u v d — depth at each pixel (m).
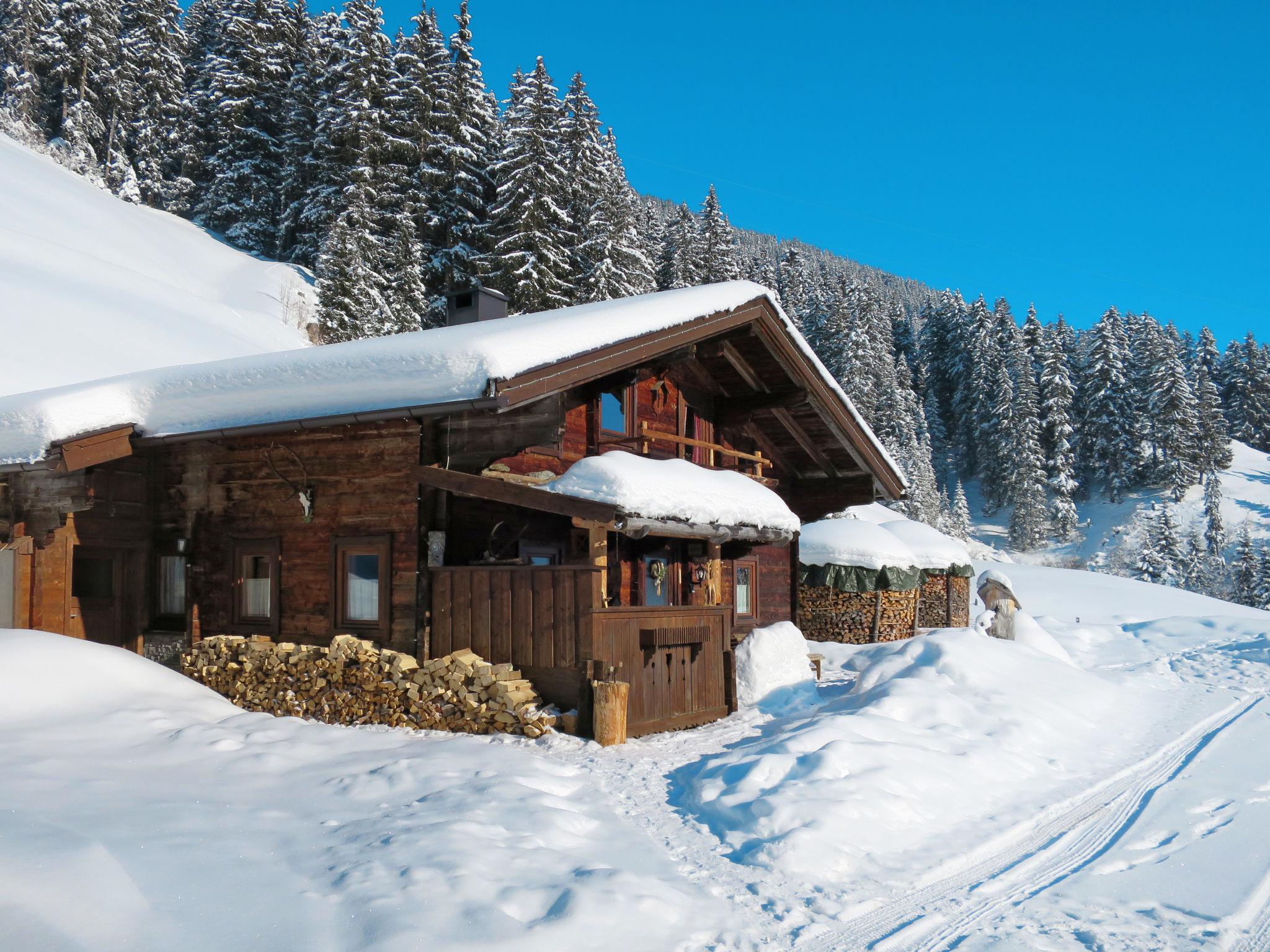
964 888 5.50
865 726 8.80
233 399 11.27
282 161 59.00
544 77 48.78
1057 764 8.91
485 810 6.21
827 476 17.39
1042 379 80.50
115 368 23.12
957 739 9.02
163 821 5.75
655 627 10.06
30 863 4.59
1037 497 72.06
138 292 33.66
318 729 9.23
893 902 5.22
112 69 57.81
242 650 10.93
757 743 8.87
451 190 51.44
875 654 16.75
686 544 14.14
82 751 7.57
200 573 12.22
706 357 14.66
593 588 9.14
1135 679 15.34
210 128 60.41
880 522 28.95
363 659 9.93
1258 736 10.62
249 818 6.00
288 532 11.49
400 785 6.97
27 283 27.12
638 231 56.50
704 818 6.63
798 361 14.25
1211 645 20.25
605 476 9.69
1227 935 4.83
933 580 27.98
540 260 43.59
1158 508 71.50
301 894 4.66
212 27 67.81
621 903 4.74
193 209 58.53
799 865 5.63
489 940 4.17
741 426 16.08
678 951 4.41
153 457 12.83
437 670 9.50
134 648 12.47
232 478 12.08
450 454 10.44
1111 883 5.66
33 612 11.74
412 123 51.06
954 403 89.12
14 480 12.02
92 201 47.25
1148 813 7.24
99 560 12.29
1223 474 82.06
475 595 9.95
